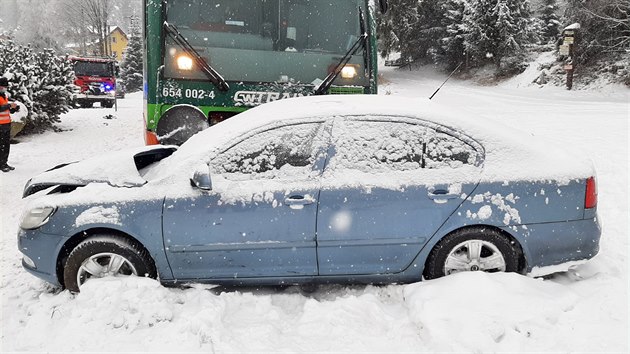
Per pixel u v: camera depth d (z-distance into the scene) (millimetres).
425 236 3873
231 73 6152
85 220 3889
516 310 3469
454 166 3943
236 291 4051
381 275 3977
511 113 15266
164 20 5949
